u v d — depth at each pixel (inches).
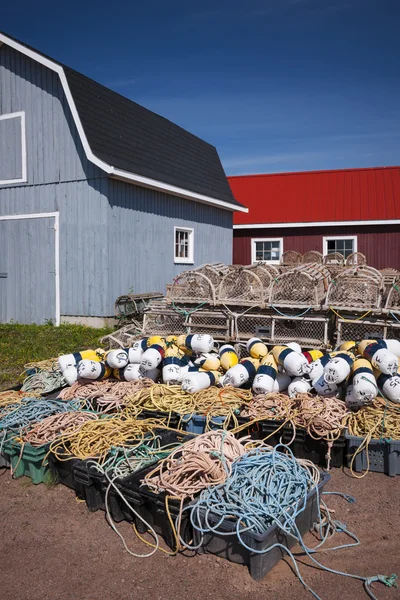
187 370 230.5
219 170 695.7
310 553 138.1
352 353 224.8
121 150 464.1
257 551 124.8
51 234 454.0
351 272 303.7
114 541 146.0
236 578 128.3
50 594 123.5
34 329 434.6
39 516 160.1
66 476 179.0
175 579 128.6
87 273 437.7
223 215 653.9
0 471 193.8
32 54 434.9
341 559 135.3
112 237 436.1
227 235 668.7
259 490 139.8
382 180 788.0
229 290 297.3
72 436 181.2
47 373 259.6
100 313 433.4
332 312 269.9
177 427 205.8
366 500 165.8
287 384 219.9
